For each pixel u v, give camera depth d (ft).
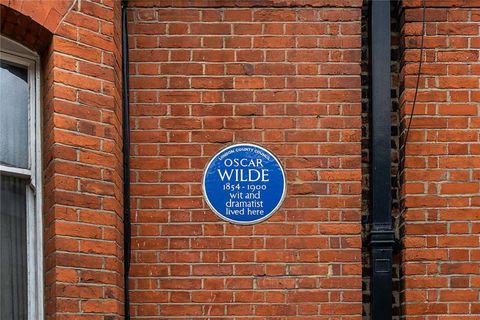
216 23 15.38
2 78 13.42
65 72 13.21
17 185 13.43
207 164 15.15
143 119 15.20
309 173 15.17
